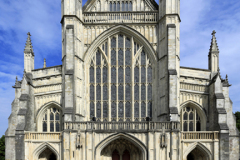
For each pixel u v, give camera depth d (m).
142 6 53.06
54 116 51.25
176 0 48.66
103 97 50.56
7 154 50.22
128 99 50.38
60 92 50.41
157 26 51.06
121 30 51.25
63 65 49.41
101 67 50.94
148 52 51.03
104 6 53.16
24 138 45.34
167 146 42.47
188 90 50.75
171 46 46.91
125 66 51.03
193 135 45.41
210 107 50.06
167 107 45.97
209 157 44.91
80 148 43.06
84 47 51.12
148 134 42.59
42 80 52.06
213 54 53.22
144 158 42.56
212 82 49.69
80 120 47.84
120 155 48.31
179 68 50.31
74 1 48.97
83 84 50.00
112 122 43.41
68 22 48.66
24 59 52.31
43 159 47.78
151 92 50.41
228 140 44.75
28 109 48.53
